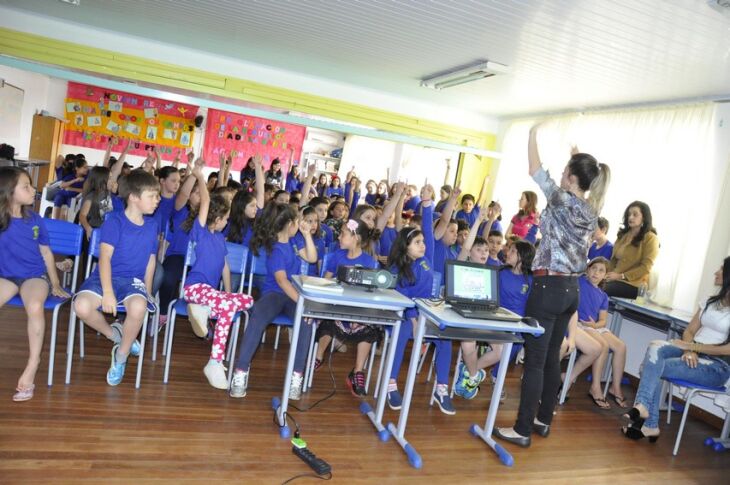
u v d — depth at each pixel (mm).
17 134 8797
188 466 2248
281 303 3117
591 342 3820
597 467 2934
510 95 6430
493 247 4484
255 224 3299
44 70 3783
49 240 2928
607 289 4566
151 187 2861
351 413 3074
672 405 4273
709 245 4402
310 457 2428
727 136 4727
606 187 2777
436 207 6309
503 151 8008
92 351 3293
